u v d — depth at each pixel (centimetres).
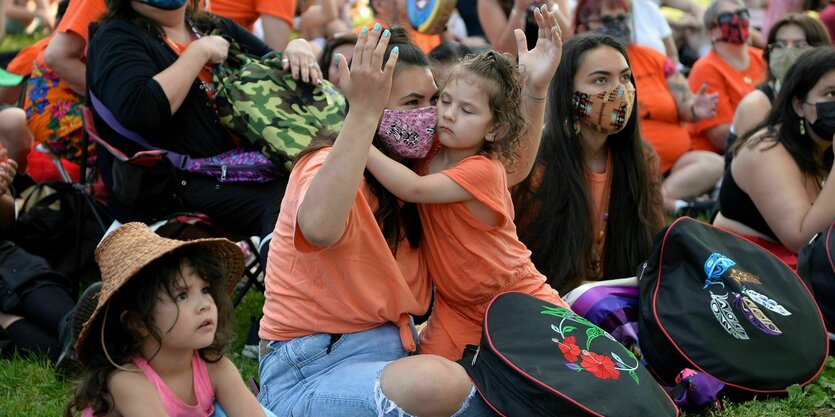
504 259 448
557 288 559
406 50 429
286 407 425
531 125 500
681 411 487
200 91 606
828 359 534
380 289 423
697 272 516
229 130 602
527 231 563
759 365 491
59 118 704
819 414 478
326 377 419
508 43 850
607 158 584
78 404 375
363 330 426
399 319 434
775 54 788
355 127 380
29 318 584
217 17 675
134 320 369
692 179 896
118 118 579
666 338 496
